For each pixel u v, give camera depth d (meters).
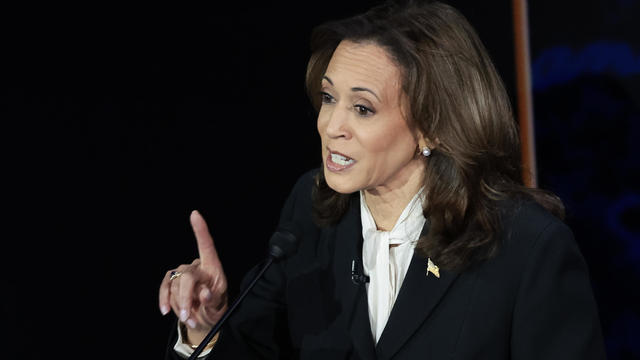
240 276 11.16
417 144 4.59
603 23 10.33
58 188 12.25
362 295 4.96
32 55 13.53
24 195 12.13
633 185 10.20
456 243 4.57
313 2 13.41
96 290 11.17
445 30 4.39
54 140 12.71
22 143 12.64
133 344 10.58
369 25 4.37
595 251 10.33
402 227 4.83
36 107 13.00
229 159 12.52
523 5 10.89
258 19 13.65
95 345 10.55
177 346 5.06
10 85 13.17
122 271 11.38
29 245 11.62
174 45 13.65
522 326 4.51
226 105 12.99
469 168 4.54
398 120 4.40
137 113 13.02
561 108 10.63
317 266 5.33
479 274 4.62
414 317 4.65
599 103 10.45
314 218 5.41
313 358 5.10
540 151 10.68
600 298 10.21
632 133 10.23
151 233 11.79
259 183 12.26
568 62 10.60
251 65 13.26
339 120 4.39
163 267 11.40
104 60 13.53
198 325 4.89
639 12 10.09
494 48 11.09
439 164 4.66
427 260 4.71
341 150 4.45
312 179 5.79
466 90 4.42
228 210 12.00
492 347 4.57
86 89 13.23
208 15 13.91
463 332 4.57
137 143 12.75
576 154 10.49
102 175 12.42
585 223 10.40
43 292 11.12
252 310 5.55
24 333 10.62
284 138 12.62
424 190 4.74
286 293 5.41
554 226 4.57
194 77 13.28
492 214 4.64
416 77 4.32
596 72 10.43
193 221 4.68
